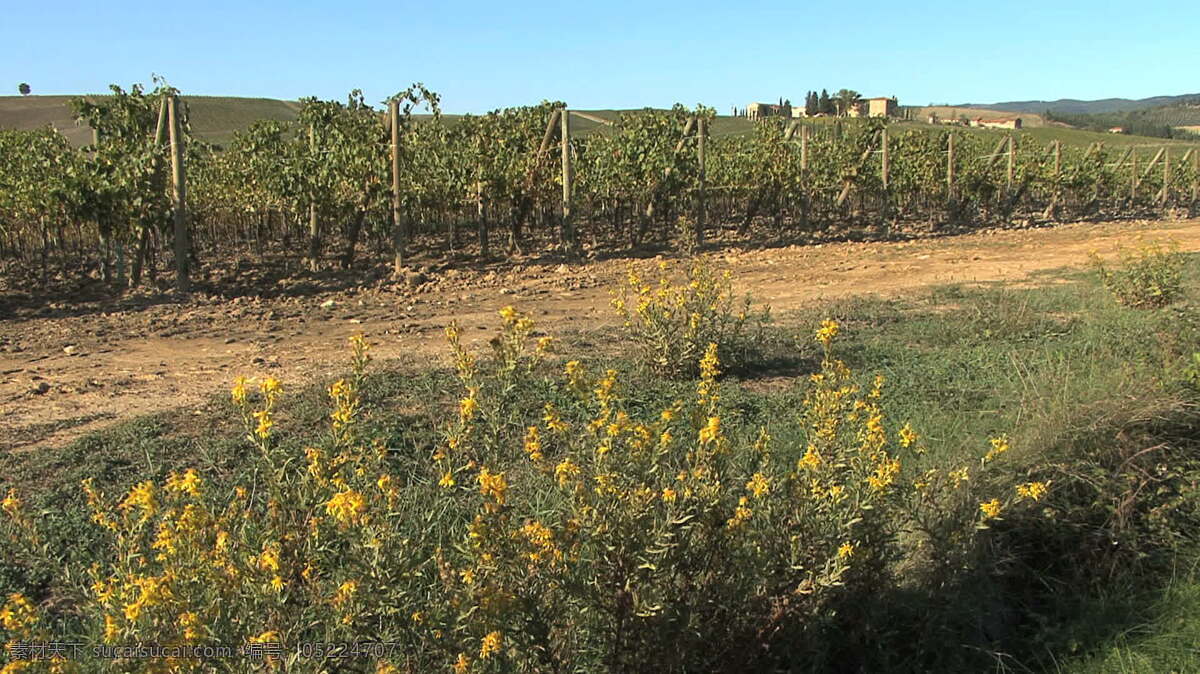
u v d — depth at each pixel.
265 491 4.48
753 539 3.24
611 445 3.06
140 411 6.15
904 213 28.09
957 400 6.32
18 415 6.09
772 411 6.15
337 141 14.75
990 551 4.36
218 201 17.06
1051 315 9.58
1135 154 33.41
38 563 3.71
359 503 2.56
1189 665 3.88
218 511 3.76
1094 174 29.91
